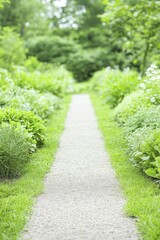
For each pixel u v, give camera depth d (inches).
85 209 208.2
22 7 1430.9
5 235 174.9
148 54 665.6
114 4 543.5
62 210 207.0
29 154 304.8
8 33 1061.8
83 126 466.9
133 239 173.2
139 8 538.0
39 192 232.7
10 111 343.0
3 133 272.5
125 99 481.4
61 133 420.8
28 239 174.1
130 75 598.5
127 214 198.7
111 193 232.7
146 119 323.0
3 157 256.8
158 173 239.6
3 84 520.7
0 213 197.3
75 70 1449.3
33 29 1560.0
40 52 1480.1
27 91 477.4
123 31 585.3
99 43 1577.3
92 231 181.8
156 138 253.8
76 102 749.3
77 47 1504.7
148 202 207.2
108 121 481.7
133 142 284.2
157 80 404.8
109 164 295.6
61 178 263.0
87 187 244.2
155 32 558.6
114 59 1438.2
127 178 254.2
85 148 349.1
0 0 320.2
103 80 791.7
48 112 485.1
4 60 1023.0
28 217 196.9
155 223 182.1
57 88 733.3
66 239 174.1
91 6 1724.9
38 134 339.9
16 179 257.1
